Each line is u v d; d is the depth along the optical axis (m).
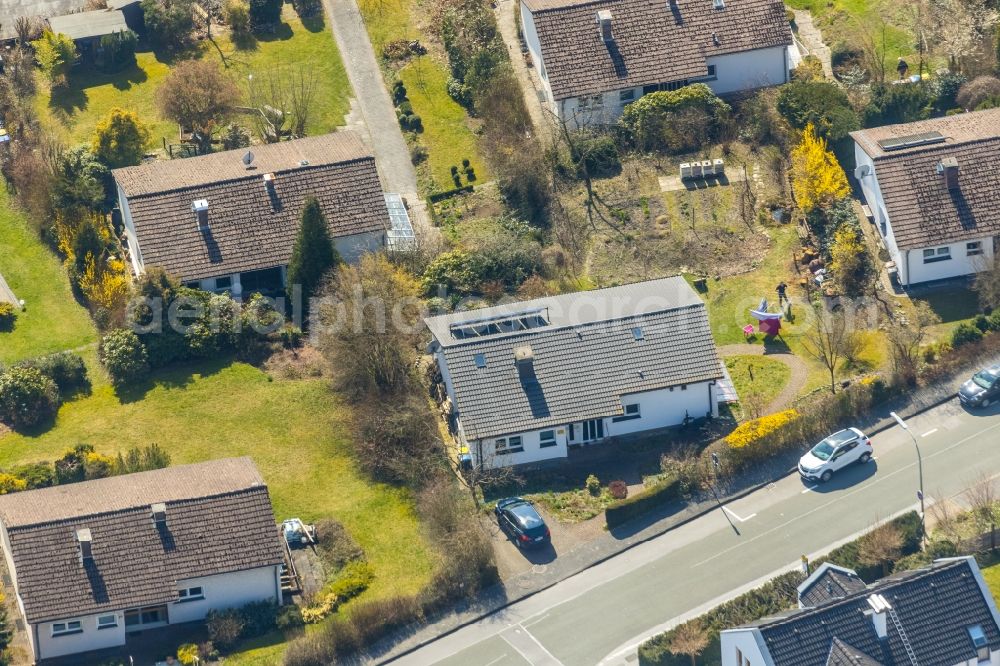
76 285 124.31
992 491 105.88
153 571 99.88
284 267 123.12
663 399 112.69
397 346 115.06
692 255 124.88
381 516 107.75
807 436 111.12
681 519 106.81
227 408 114.88
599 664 97.69
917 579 92.06
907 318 119.06
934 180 121.88
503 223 128.50
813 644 89.31
